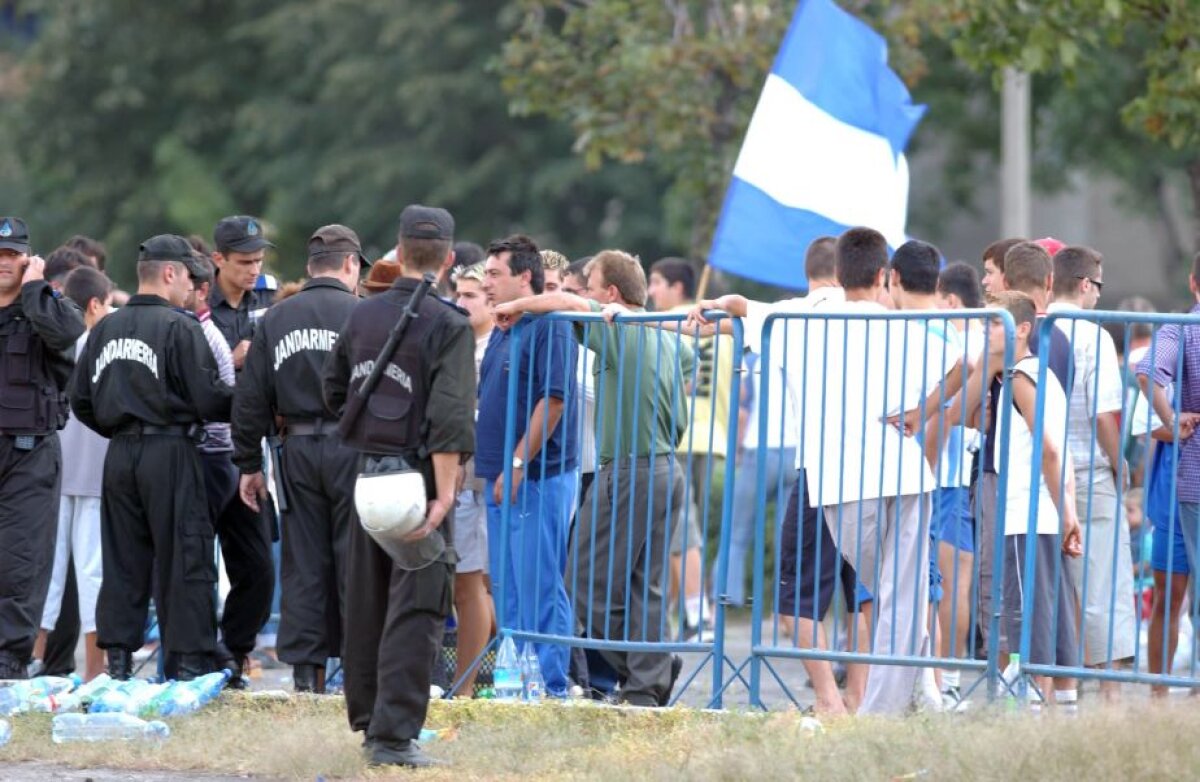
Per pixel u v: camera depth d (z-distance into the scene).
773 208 40.84
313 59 117.81
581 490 34.03
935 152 115.06
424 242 26.73
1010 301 30.91
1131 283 130.25
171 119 127.31
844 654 30.16
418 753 27.09
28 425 33.25
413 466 26.08
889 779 24.11
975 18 51.66
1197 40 50.53
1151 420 31.19
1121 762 23.45
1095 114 96.31
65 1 126.69
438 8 112.88
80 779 26.84
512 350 32.59
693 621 45.66
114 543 33.22
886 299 35.66
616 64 61.41
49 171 129.25
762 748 25.84
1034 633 29.92
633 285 34.88
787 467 45.66
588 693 35.03
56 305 33.09
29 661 33.66
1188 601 32.91
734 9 62.09
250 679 38.50
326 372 27.02
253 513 34.28
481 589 34.31
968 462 33.34
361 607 27.22
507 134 116.19
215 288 35.50
